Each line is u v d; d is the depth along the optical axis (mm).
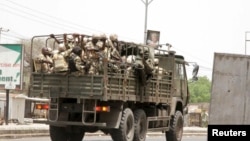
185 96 23875
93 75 17016
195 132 38719
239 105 9227
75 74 17266
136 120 19031
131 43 18594
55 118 17969
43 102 19969
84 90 17172
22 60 32625
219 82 9320
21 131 25000
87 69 17125
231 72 9289
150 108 20719
